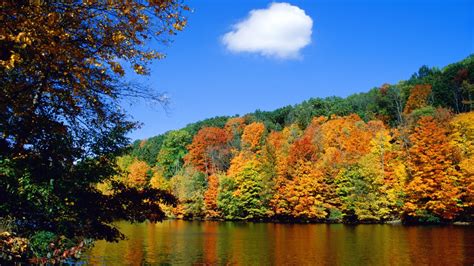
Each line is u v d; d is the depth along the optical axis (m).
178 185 75.50
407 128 61.31
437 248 26.08
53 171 8.47
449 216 44.97
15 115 7.78
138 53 8.04
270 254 25.47
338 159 58.84
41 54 7.02
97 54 7.74
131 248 28.19
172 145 100.81
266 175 62.81
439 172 46.44
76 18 7.18
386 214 52.19
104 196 9.88
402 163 53.03
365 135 67.06
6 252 7.32
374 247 27.34
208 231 43.12
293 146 63.31
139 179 78.88
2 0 6.11
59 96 8.41
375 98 98.50
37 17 6.47
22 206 7.61
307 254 25.05
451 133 53.88
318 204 56.25
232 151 85.06
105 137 10.04
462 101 76.81
